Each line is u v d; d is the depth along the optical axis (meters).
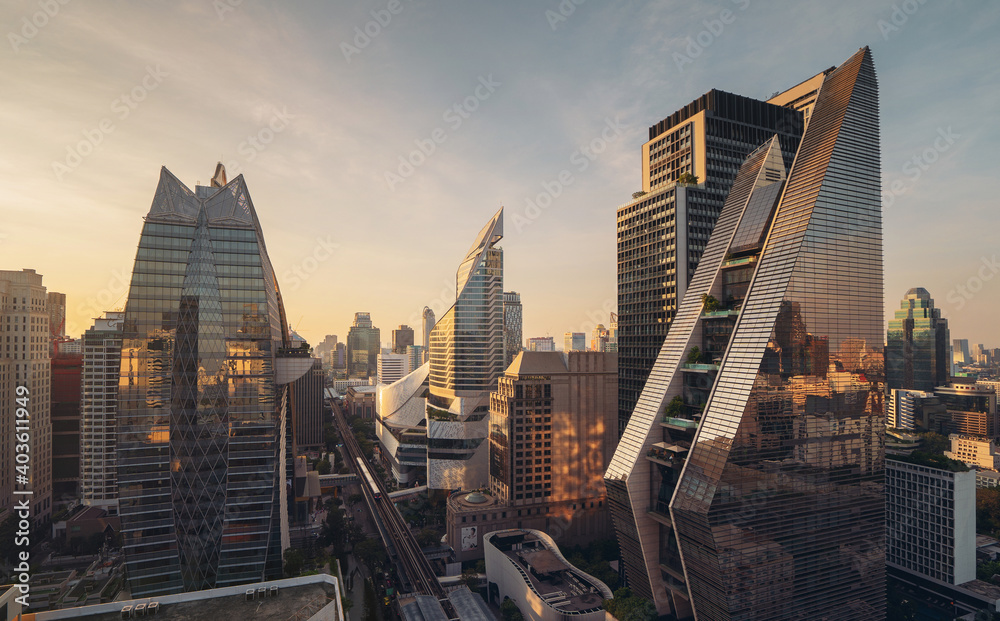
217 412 129.88
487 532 182.88
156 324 127.31
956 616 144.50
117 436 123.88
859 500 118.56
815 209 115.44
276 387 152.00
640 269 189.12
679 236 172.38
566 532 191.50
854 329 118.50
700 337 136.38
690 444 123.06
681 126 191.75
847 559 117.25
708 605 111.06
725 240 141.88
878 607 120.94
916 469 158.75
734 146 184.88
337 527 188.38
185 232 131.00
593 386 197.50
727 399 111.25
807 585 112.81
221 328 131.25
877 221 123.44
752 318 115.44
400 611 137.62
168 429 126.88
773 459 109.00
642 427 133.38
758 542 107.69
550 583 138.38
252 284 134.50
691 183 177.25
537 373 192.12
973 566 151.62
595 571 158.88
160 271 128.25
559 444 191.88
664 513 124.69
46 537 196.00
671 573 122.25
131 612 86.06
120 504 124.25
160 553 125.94
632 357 191.12
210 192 135.62
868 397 120.06
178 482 127.12
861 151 122.19
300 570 140.50
